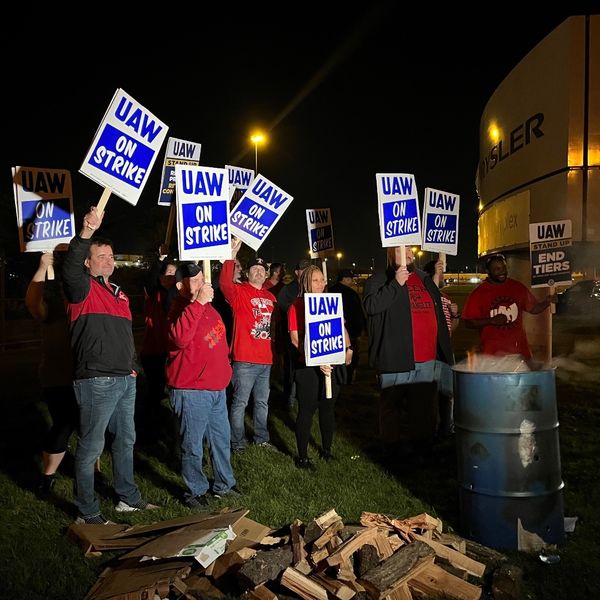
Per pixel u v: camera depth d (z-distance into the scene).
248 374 6.47
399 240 6.04
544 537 4.34
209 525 4.06
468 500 4.51
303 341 6.02
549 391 4.39
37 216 5.07
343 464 6.14
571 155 19.53
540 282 8.35
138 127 4.70
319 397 6.14
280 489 5.39
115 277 26.22
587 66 19.28
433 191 7.35
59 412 5.13
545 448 4.35
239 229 6.64
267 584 3.69
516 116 24.02
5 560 4.07
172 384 4.96
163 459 6.30
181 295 5.15
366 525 4.25
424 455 6.40
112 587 3.62
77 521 4.60
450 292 60.44
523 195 23.36
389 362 6.20
